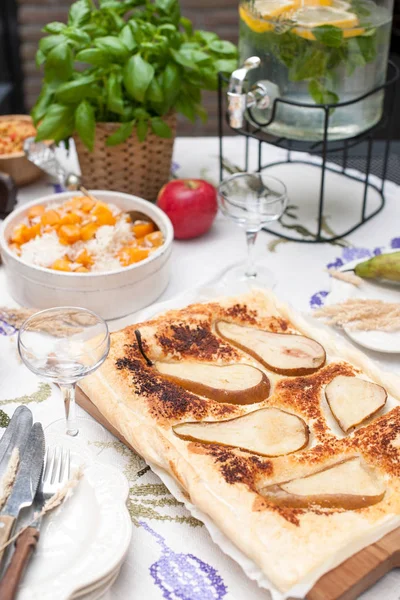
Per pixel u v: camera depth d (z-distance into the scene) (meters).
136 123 1.27
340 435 0.93
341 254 1.26
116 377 0.98
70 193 1.24
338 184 1.42
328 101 1.18
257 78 1.21
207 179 1.42
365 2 1.17
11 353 1.08
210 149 1.52
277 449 0.91
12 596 0.77
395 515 0.84
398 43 1.85
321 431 0.93
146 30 1.27
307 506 0.86
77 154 1.32
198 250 1.27
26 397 1.02
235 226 1.33
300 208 1.36
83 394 0.99
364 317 1.08
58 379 0.89
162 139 1.30
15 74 2.46
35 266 1.11
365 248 1.27
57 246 1.15
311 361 1.00
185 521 0.90
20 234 1.17
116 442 0.97
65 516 0.85
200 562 0.87
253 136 1.24
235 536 0.83
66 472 0.88
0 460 0.88
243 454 0.90
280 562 0.81
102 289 1.11
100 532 0.84
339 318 1.08
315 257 1.26
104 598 0.83
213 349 1.02
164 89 1.26
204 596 0.84
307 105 1.16
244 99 1.18
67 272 1.10
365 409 0.94
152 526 0.90
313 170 1.45
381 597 0.83
